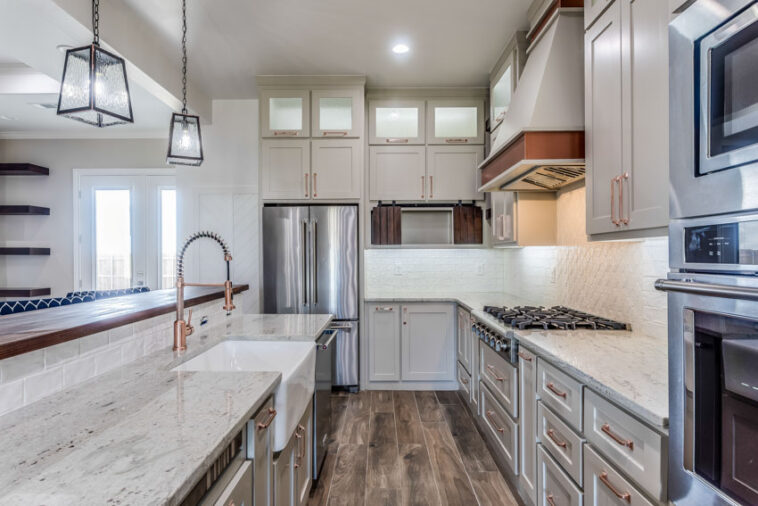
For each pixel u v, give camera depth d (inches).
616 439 46.1
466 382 125.3
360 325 137.2
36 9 74.1
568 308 102.9
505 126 93.7
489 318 95.7
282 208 135.5
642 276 75.1
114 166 174.4
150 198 173.9
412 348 139.9
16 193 173.3
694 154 34.7
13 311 79.0
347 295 135.9
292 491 59.1
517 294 142.4
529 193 106.7
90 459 29.0
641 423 42.2
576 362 56.5
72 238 173.8
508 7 95.0
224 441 33.0
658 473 39.6
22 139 173.5
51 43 87.4
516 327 81.4
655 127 51.8
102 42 86.3
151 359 58.3
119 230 174.4
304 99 135.8
